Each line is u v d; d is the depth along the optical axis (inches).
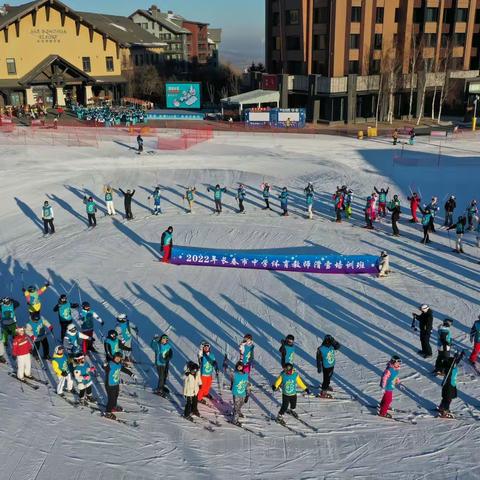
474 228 939.3
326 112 2452.0
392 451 417.7
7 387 485.1
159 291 731.4
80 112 2240.4
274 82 2536.9
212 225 1015.0
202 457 409.1
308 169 1441.9
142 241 933.8
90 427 436.8
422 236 939.3
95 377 520.4
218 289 737.6
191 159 1556.3
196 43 4429.1
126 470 387.5
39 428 427.8
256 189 1259.8
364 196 1194.0
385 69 2416.3
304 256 789.9
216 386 514.9
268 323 639.8
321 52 2406.5
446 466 399.5
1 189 1221.1
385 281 753.0
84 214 1091.3
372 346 583.5
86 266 823.7
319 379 522.6
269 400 490.0
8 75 2356.1
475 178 1309.1
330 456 412.8
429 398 487.5
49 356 557.3
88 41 2549.2
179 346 586.9
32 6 2293.3
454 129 2124.8
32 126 1998.0
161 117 2347.4
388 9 2396.7
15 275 789.2
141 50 3444.9
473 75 2664.9
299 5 2402.8
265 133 2086.6
